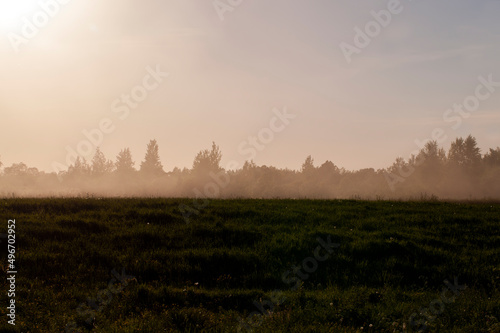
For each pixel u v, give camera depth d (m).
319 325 9.71
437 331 9.77
